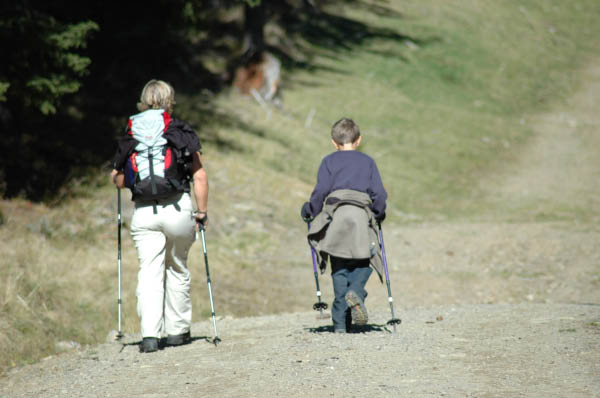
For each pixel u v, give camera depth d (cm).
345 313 2075
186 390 1506
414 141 10631
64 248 4038
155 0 7512
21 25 4375
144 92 2009
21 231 4069
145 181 1902
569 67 16862
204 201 1995
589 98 14550
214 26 12169
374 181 2023
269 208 6569
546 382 1387
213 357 1859
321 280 4744
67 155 5891
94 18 7450
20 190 4906
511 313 2483
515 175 9631
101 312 3250
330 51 14225
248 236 5653
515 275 4819
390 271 5022
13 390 1712
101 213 4931
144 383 1611
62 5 6378
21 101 4650
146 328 2011
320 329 2286
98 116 7256
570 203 8112
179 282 2086
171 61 10075
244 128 9006
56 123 6581
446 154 10300
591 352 1636
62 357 2238
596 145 11275
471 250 5691
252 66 10312
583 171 9800
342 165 2033
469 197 8469
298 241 5850
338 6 16975
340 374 1538
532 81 15388
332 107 11288
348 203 1984
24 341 2698
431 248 5800
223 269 4594
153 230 1969
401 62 14488
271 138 9031
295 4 16112
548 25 19650
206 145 7931
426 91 13425
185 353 1962
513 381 1408
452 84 14175
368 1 18012
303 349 1853
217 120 8912
